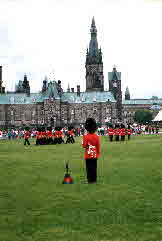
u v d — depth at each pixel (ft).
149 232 51.80
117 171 107.14
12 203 69.31
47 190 80.89
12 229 54.19
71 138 277.03
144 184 85.71
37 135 264.52
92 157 88.99
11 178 98.43
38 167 121.49
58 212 62.64
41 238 50.31
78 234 51.65
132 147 200.85
